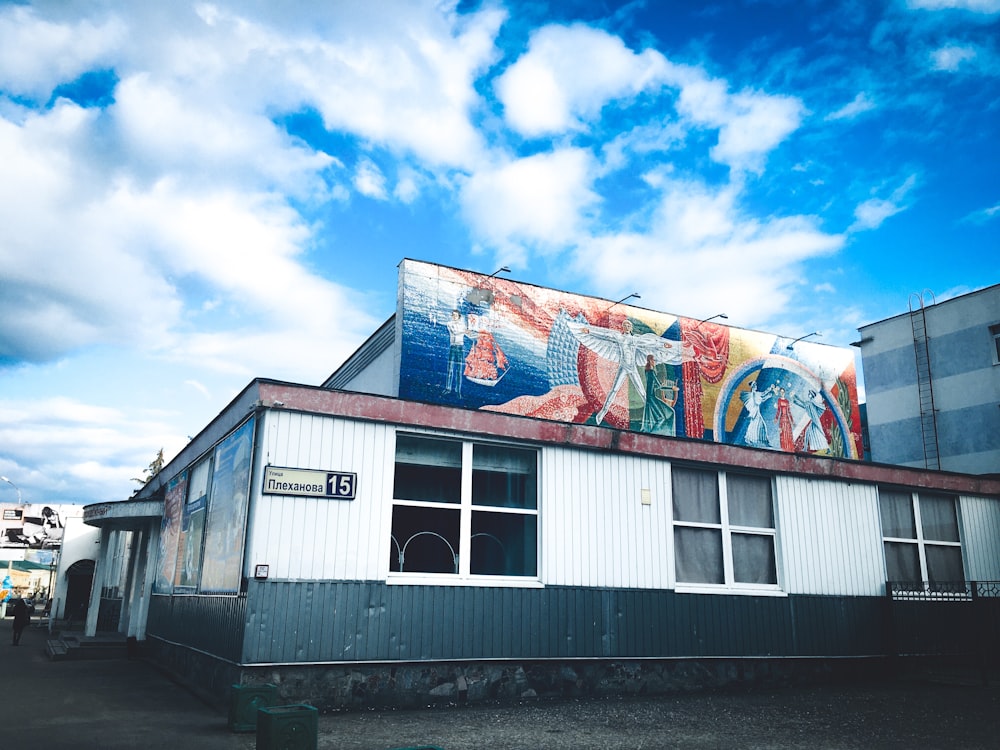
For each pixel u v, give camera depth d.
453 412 10.46
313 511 9.38
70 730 7.44
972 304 28.05
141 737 7.17
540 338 19.03
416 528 10.06
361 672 9.24
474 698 9.84
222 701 9.34
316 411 9.63
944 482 14.48
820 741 7.51
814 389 23.39
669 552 11.70
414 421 10.18
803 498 13.08
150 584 17.34
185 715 8.57
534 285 19.31
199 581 11.81
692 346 21.52
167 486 17.03
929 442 28.48
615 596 11.09
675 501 12.08
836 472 13.42
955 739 7.64
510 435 10.82
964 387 27.80
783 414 22.62
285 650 8.82
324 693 8.98
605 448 11.50
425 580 9.84
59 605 34.72
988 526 14.88
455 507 10.38
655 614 11.32
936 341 28.98
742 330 22.59
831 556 13.05
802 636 12.41
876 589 13.34
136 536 20.78
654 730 8.06
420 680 9.56
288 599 8.98
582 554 11.00
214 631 10.21
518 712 9.18
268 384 9.44
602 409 19.55
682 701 10.27
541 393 18.70
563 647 10.52
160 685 11.36
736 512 12.55
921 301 29.73
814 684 12.19
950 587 14.02
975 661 13.79
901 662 13.12
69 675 12.60
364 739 7.30
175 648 13.25
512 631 10.23
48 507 42.25
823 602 12.75
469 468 10.60
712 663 11.59
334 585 9.27
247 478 9.40
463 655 9.84
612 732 7.91
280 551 9.08
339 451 9.69
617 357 20.12
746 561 12.42
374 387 18.89
